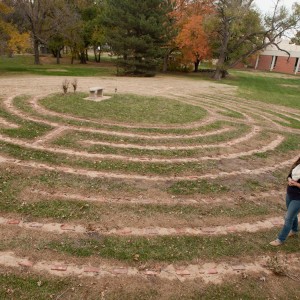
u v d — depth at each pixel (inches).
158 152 351.6
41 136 366.3
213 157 352.5
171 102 635.5
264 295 163.6
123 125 438.9
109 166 302.7
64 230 201.9
